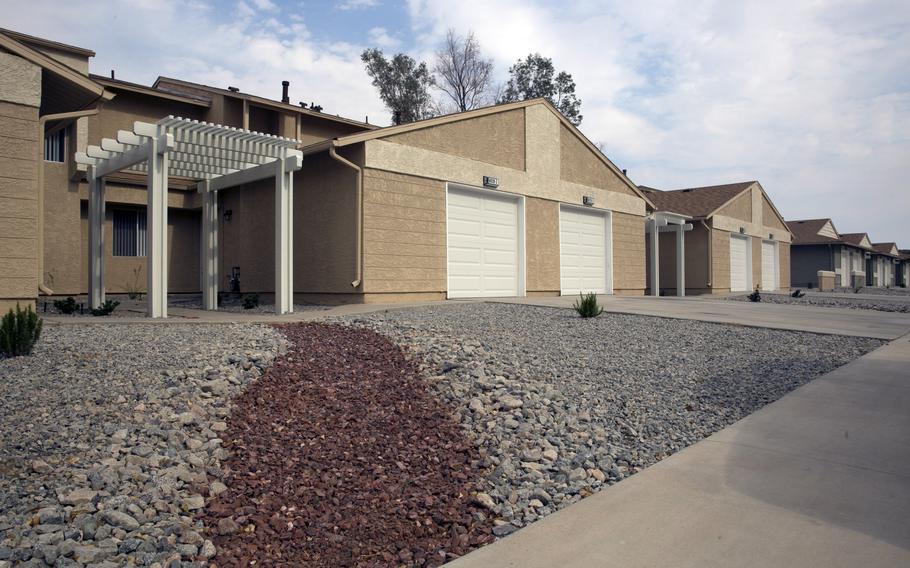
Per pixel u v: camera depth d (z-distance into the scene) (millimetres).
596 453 4477
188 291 19500
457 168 14914
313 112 21516
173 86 21531
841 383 6137
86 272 17016
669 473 3814
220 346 6590
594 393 5930
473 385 5758
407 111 36906
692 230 25953
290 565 2961
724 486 3576
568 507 3371
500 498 3699
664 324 10648
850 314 13141
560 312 12086
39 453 3740
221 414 4676
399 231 13664
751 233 29125
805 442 4355
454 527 3324
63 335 7223
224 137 11023
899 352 7984
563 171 18156
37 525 3014
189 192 18922
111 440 4012
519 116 16656
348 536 3260
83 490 3340
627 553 2797
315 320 9492
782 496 3408
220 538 3164
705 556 2740
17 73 9039
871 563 2639
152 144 10359
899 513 3156
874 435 4484
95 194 12727
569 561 2748
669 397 5949
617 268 20203
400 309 11758
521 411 5242
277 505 3529
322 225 14102
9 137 8969
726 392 6148
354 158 13273
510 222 16531
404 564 2980
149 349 6320
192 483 3676
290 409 4957
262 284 16297
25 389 4809
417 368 6277
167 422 4383
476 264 15523
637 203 21219
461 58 37750
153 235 10297
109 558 2842
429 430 4820
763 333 9914
